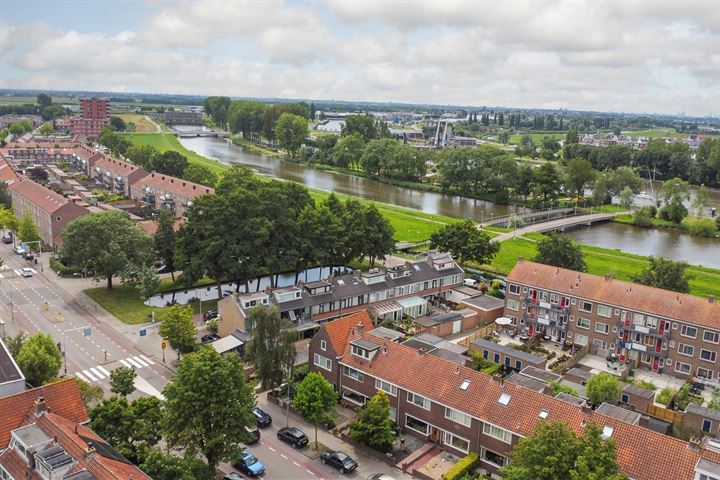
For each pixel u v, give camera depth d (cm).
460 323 11125
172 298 12281
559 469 5088
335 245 12769
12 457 5053
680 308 9419
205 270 11431
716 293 13738
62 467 4619
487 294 12825
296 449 7050
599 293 10181
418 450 7025
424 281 12156
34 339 7931
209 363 6112
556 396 7125
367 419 6969
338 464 6619
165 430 5966
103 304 11719
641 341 9731
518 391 6656
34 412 5369
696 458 5428
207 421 6000
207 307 11838
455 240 14125
